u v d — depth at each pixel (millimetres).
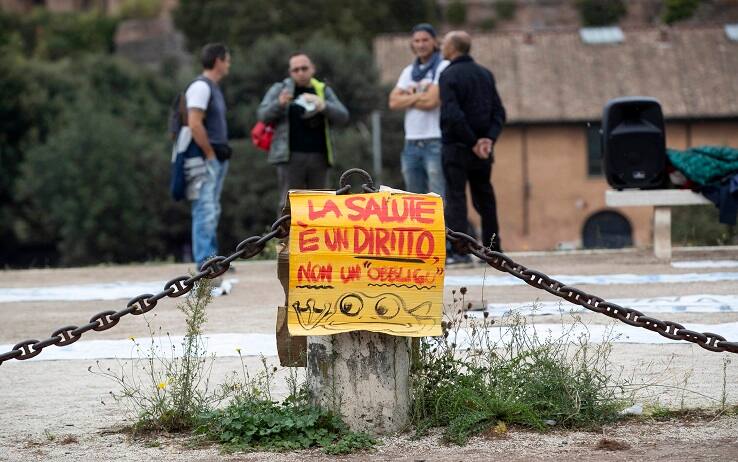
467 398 8328
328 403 8062
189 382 8758
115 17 138875
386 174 76000
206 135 16359
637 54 83312
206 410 8516
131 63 96812
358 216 7883
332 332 7812
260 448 7883
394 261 7871
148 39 119500
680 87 81500
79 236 79188
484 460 7512
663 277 15633
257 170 74875
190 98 16359
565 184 81062
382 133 78375
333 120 17469
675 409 8688
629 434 8117
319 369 8062
